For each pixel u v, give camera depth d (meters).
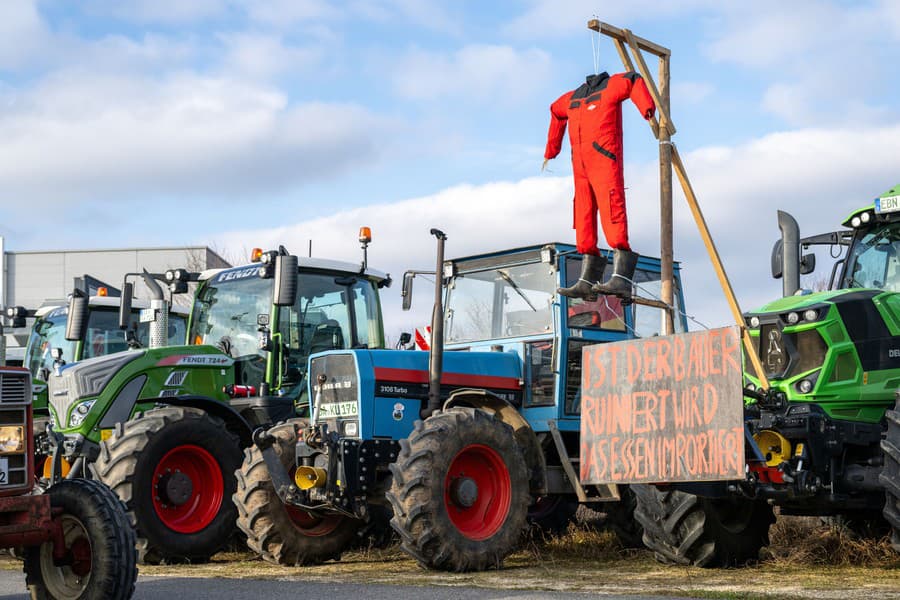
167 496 7.77
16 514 4.62
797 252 7.04
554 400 7.68
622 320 8.10
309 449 7.09
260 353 8.93
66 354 10.91
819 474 6.08
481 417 7.02
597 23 6.26
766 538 6.75
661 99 6.34
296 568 7.17
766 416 6.14
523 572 6.57
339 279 9.30
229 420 8.55
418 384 7.50
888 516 5.75
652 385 5.79
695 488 6.07
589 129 6.48
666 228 6.36
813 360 6.29
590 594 5.17
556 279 7.77
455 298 8.39
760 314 6.50
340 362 7.43
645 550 7.84
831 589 5.33
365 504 7.02
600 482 5.93
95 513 4.68
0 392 4.72
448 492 6.84
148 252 35.06
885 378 6.36
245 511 7.32
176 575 6.62
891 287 6.99
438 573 6.55
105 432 8.39
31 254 35.50
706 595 5.04
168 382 8.63
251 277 9.11
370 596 5.21
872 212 7.05
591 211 6.57
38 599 4.87
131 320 10.99
